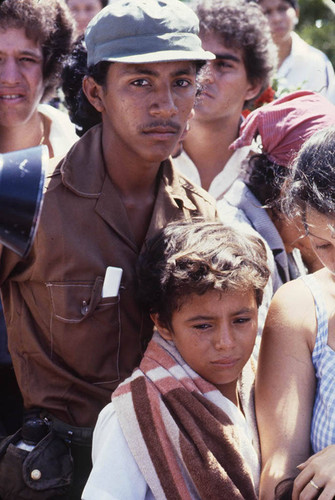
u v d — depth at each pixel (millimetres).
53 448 2744
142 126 2646
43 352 2721
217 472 2352
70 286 2666
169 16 2621
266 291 2924
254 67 4047
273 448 2496
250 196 3297
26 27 3529
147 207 2854
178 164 4160
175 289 2484
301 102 3283
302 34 9328
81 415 2754
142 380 2492
